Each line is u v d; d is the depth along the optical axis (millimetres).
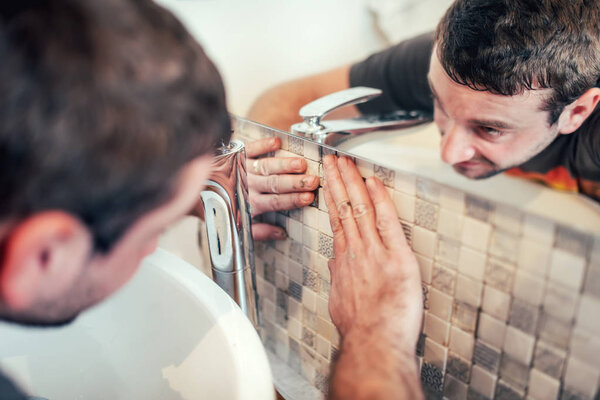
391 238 508
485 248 433
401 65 891
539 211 422
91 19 257
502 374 461
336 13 940
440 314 503
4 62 242
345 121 706
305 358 732
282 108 711
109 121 258
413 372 460
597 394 385
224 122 339
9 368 598
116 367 628
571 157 659
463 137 729
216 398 490
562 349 401
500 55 840
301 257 663
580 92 800
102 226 288
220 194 588
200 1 822
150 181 287
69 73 248
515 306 425
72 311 337
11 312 310
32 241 270
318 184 587
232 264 641
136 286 610
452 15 913
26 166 253
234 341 497
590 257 361
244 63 835
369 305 503
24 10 248
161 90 274
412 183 478
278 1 897
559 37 812
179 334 564
